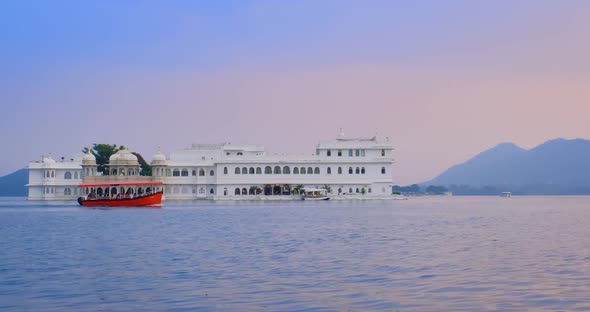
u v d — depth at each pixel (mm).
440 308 33719
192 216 113875
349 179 195625
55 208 152250
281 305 34594
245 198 195250
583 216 124625
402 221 101938
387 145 196000
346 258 52531
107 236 74125
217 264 49250
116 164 192875
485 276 43000
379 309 33594
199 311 33469
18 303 35656
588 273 44125
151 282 41469
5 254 56562
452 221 103750
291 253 56250
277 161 196000
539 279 41750
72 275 44469
